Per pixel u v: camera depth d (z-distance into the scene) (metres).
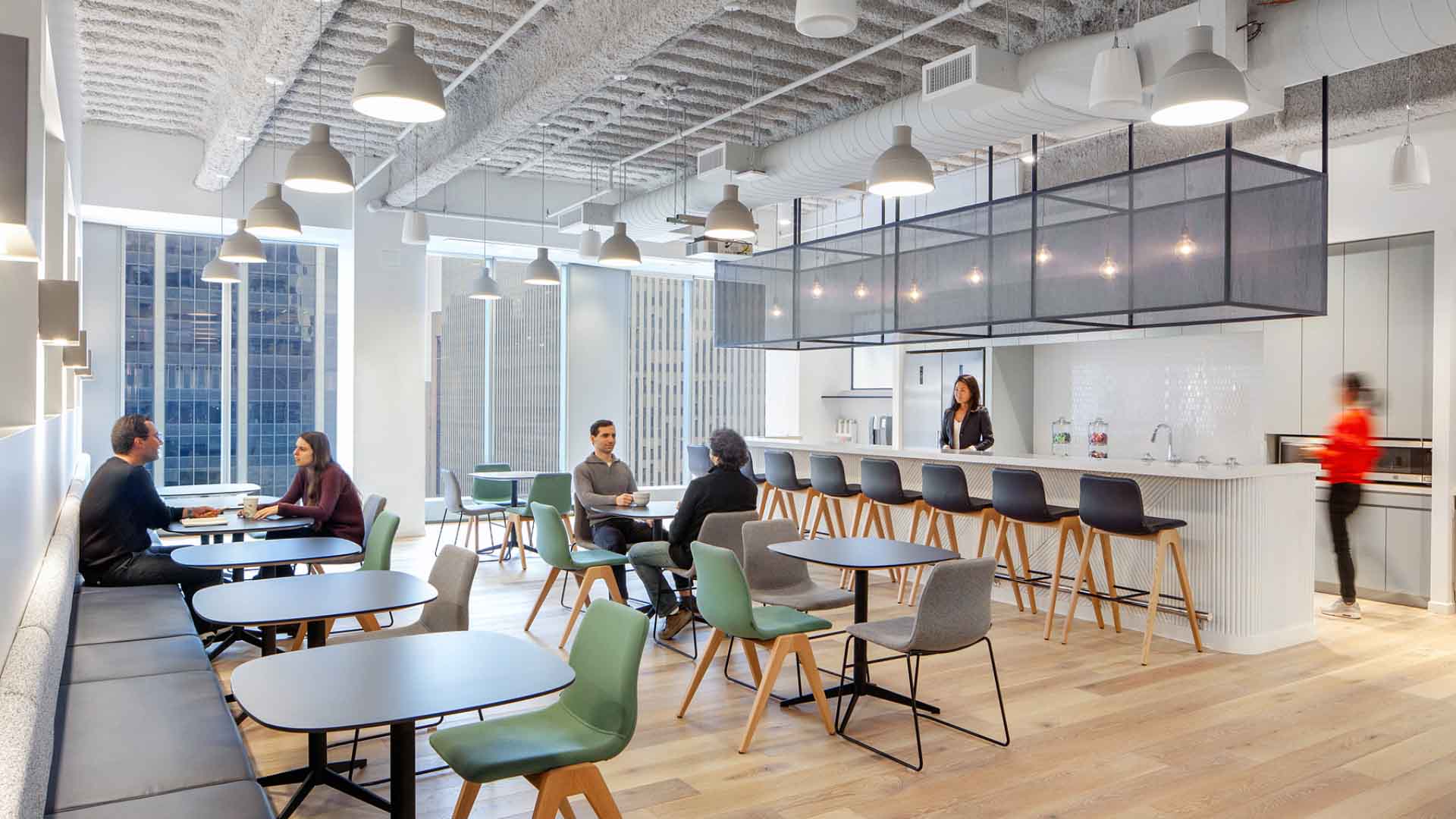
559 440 11.58
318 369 10.21
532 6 5.71
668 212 8.90
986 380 9.86
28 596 2.83
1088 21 5.61
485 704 2.23
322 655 2.63
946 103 5.52
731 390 12.79
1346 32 4.33
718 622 4.11
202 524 5.45
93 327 9.00
